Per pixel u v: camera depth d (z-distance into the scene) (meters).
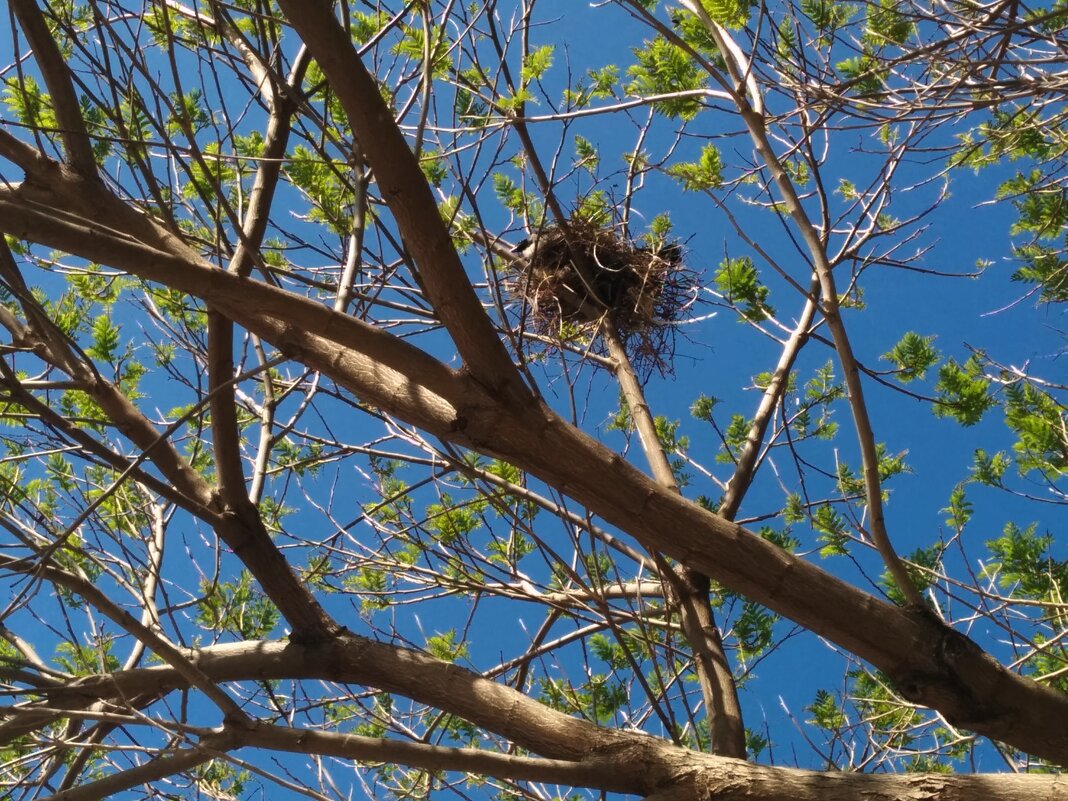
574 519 3.80
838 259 4.18
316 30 2.13
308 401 4.38
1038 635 4.76
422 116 2.58
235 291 2.38
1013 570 4.66
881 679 5.02
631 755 2.86
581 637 4.43
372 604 5.45
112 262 2.27
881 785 2.69
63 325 4.70
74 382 3.40
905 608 2.88
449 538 4.96
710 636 3.82
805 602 2.79
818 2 4.03
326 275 4.57
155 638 2.77
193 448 5.09
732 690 3.65
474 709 3.09
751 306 5.03
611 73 4.99
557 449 2.73
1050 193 4.93
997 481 4.89
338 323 2.51
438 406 2.82
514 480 5.16
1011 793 2.61
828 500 4.60
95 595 2.72
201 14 4.07
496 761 2.79
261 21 2.84
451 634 5.19
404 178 2.38
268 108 3.67
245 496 3.41
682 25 4.34
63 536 2.59
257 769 2.60
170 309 4.96
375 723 5.08
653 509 2.77
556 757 2.95
